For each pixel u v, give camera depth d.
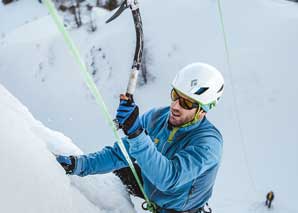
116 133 2.02
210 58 31.39
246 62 30.02
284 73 28.88
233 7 33.69
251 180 22.66
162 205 2.54
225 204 20.86
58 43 36.69
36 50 37.44
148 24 34.38
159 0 36.03
